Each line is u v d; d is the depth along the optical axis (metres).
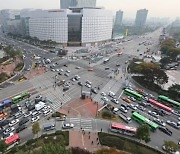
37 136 81.31
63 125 88.50
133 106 108.88
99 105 109.38
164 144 77.19
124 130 84.12
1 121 90.38
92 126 90.06
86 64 185.50
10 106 104.12
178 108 109.75
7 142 73.31
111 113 99.88
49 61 186.25
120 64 189.12
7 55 193.88
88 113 100.38
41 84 135.00
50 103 109.31
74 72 161.75
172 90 121.88
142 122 91.75
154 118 98.38
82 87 132.50
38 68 168.62
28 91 123.81
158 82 133.25
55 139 79.19
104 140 80.06
